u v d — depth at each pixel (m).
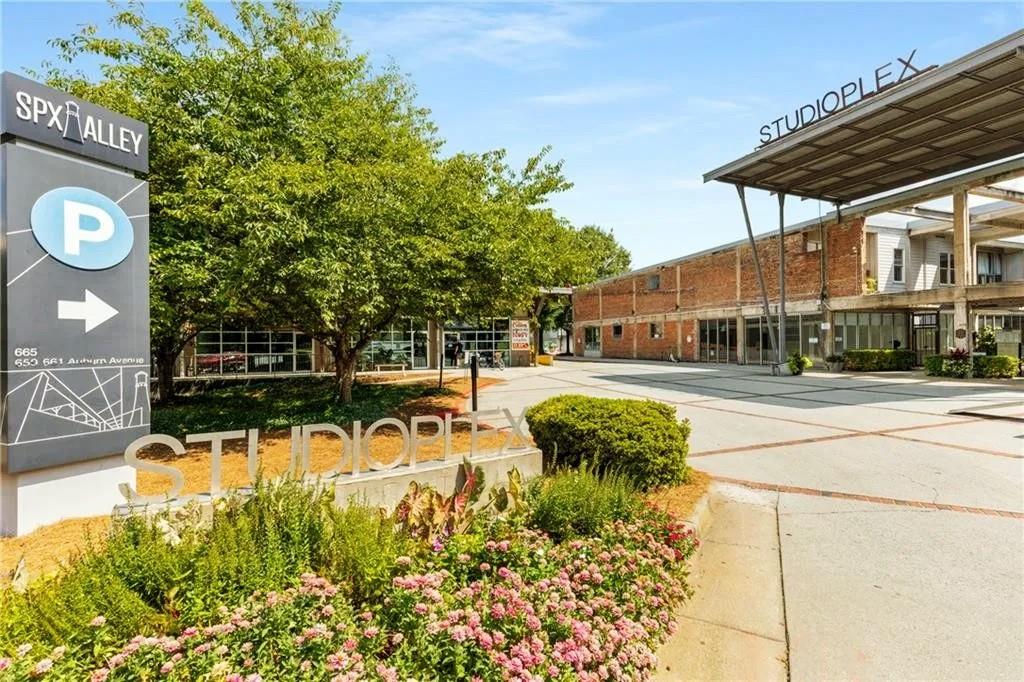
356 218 8.35
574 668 2.45
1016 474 6.96
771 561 4.43
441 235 9.52
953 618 3.53
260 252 7.38
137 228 5.04
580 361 37.34
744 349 29.56
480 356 28.05
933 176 21.42
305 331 12.36
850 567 4.30
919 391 15.99
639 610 3.14
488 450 6.20
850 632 3.38
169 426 9.34
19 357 4.18
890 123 16.45
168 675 1.99
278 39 10.20
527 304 14.41
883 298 22.08
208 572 2.56
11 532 4.16
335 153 10.25
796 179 21.80
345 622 2.42
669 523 4.38
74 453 4.48
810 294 25.52
